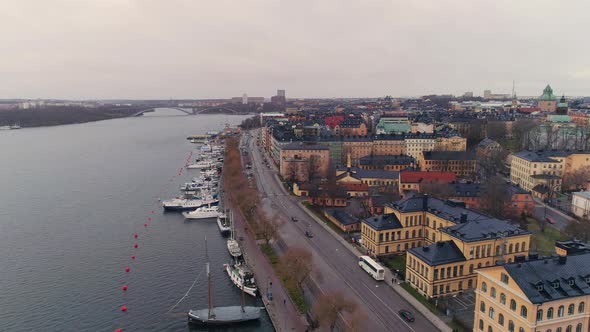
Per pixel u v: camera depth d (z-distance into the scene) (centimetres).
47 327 12612
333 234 19050
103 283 15225
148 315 13200
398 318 11850
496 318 10112
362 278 14500
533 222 19762
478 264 13288
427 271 12862
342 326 11675
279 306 12975
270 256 16725
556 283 9556
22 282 15338
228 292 14475
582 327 9631
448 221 15025
